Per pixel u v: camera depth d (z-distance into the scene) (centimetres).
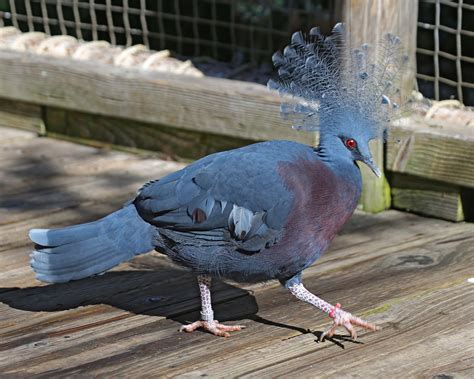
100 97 764
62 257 445
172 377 415
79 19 908
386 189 646
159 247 449
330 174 435
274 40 819
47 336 458
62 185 695
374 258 557
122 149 775
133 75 744
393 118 459
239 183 427
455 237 592
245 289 516
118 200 664
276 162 430
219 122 703
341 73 447
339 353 435
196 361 430
